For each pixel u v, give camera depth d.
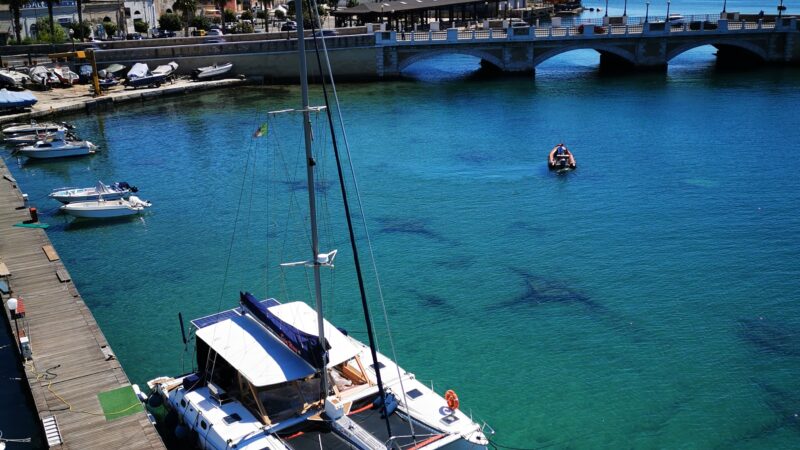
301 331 26.17
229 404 26.25
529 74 123.44
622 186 62.44
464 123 87.56
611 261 46.81
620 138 78.94
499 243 50.09
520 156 72.56
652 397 32.06
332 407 24.56
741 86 108.00
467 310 40.31
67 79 104.50
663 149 74.19
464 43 121.06
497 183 63.91
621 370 34.22
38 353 31.89
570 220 54.53
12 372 33.88
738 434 29.53
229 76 116.00
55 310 36.09
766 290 42.31
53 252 43.94
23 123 85.88
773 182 62.66
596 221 54.19
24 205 54.12
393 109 96.12
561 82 115.88
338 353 25.80
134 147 78.19
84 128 87.00
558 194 60.66
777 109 91.19
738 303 40.78
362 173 67.56
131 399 28.31
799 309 39.94
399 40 119.69
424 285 43.59
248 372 25.00
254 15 185.50
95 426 26.64
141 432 26.28
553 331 37.88
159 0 167.38
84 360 31.30
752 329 37.84
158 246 50.66
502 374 33.94
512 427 30.00
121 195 58.88
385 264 46.81
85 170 70.00
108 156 74.88
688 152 72.81
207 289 43.56
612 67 131.25
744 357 35.16
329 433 24.45
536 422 30.36
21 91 91.44
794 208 56.12
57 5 133.75
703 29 125.25
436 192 61.72
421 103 100.19
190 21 152.88
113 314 40.47
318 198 60.59
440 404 25.72
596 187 62.31
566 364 34.75
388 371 27.78
